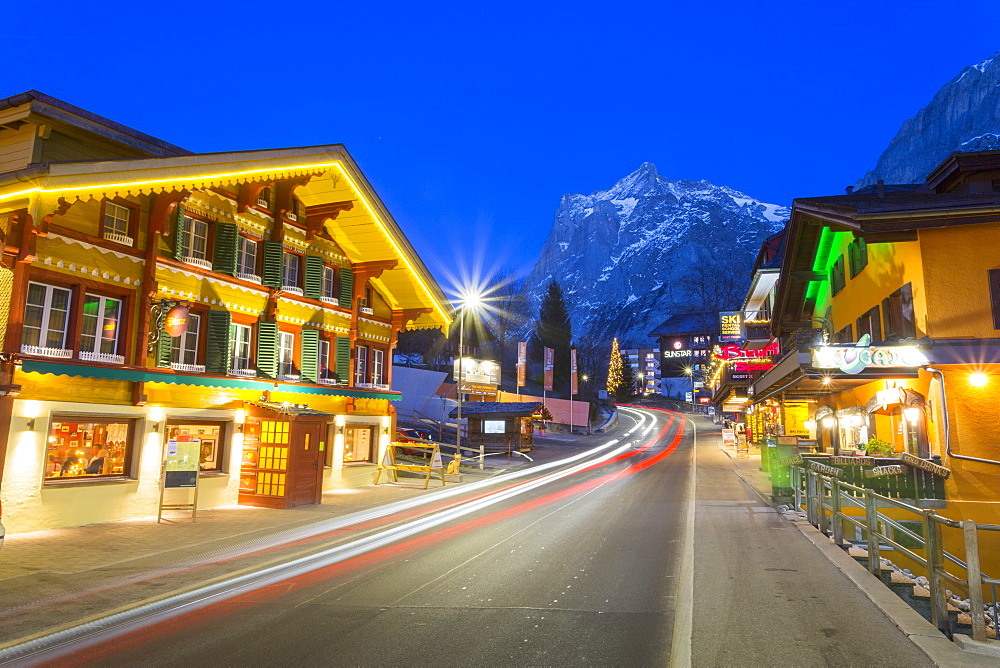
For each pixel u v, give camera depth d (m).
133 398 14.96
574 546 11.77
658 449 52.28
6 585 8.78
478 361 62.50
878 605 6.96
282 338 20.34
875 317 20.44
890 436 20.05
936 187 22.08
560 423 71.06
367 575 9.53
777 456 24.34
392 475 25.23
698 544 10.87
